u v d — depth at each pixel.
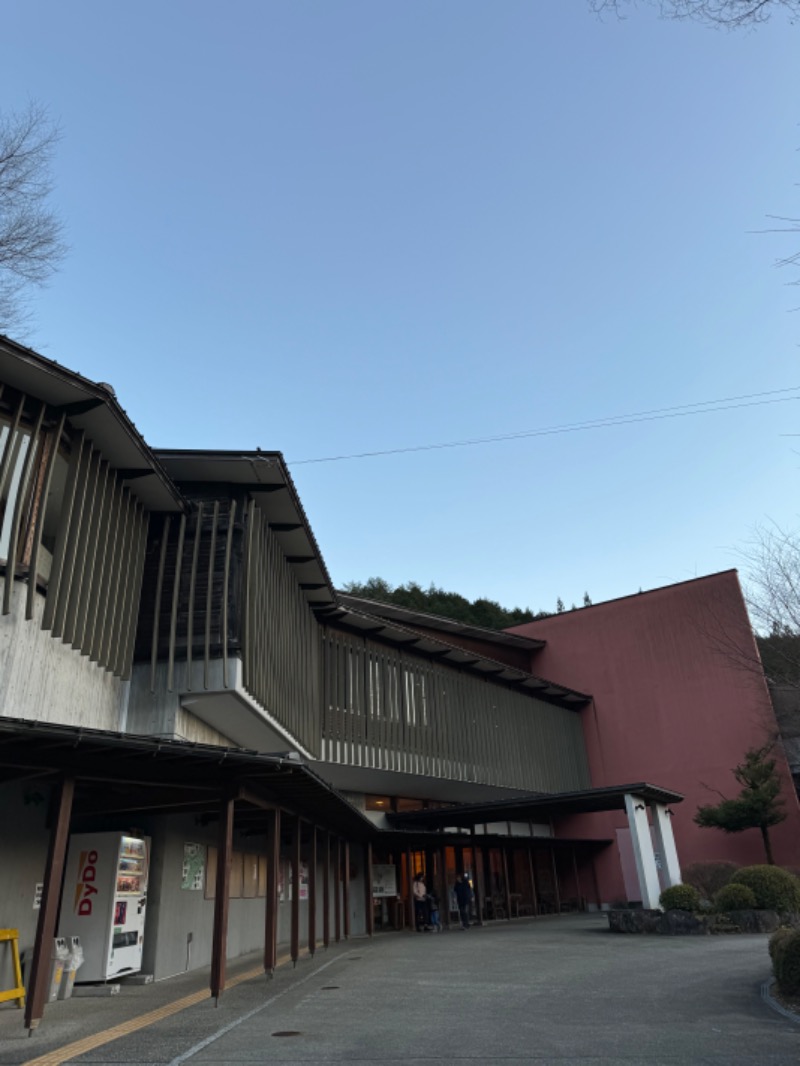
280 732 13.53
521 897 22.84
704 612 26.95
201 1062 4.91
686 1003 7.26
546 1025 6.18
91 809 8.44
